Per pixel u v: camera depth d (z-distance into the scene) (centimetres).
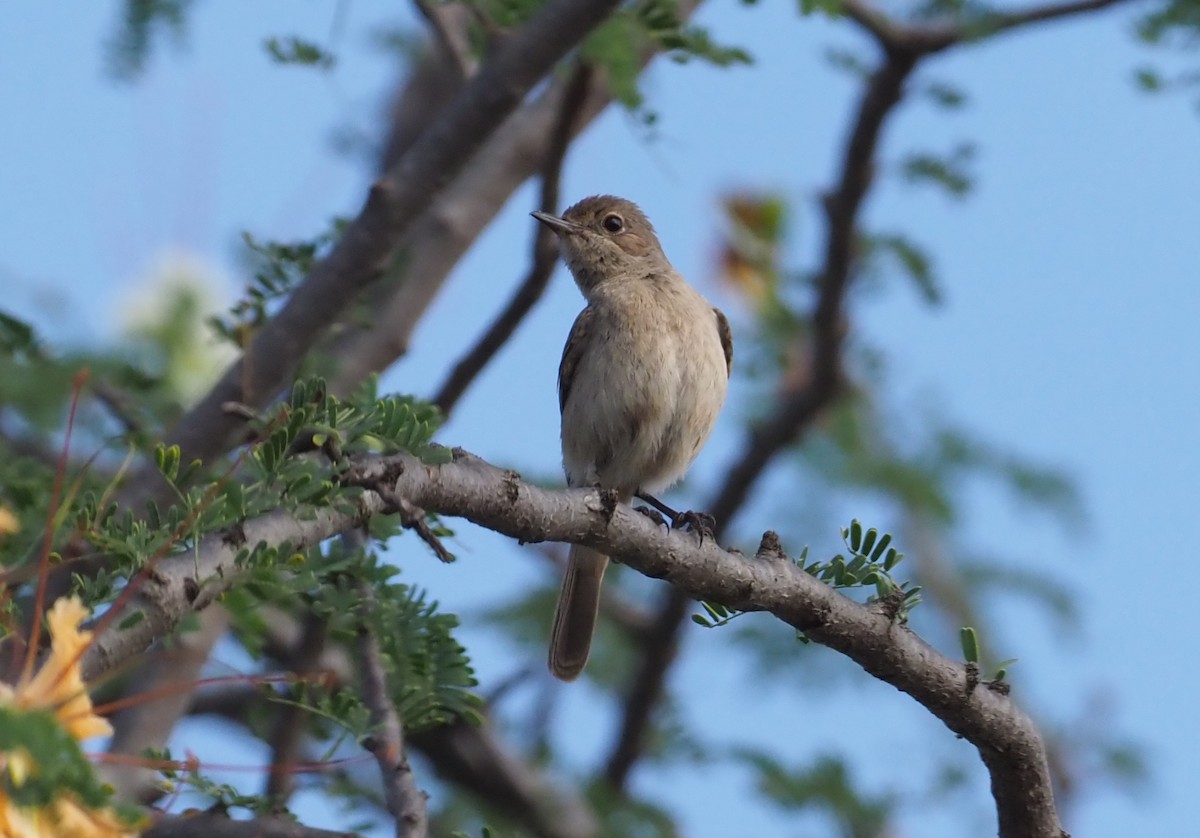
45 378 1094
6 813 437
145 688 1091
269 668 1171
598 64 1088
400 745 821
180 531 637
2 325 1108
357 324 1227
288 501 669
